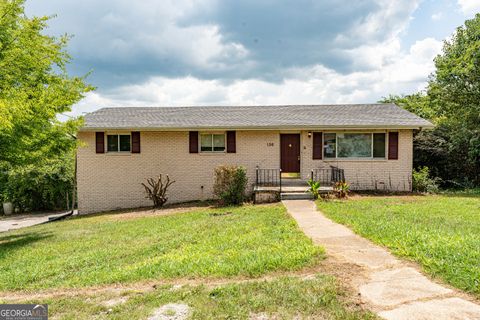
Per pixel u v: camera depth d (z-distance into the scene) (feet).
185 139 46.57
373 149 45.75
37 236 29.63
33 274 17.40
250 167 46.55
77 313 11.44
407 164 45.32
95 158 46.44
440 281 12.42
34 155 30.32
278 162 46.39
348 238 19.83
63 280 16.24
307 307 10.67
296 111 52.47
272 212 31.40
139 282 14.62
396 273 13.42
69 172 58.18
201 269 15.23
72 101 32.07
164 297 12.15
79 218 41.47
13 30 30.83
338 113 50.19
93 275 16.25
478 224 22.11
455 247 15.65
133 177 46.62
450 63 56.95
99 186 46.57
